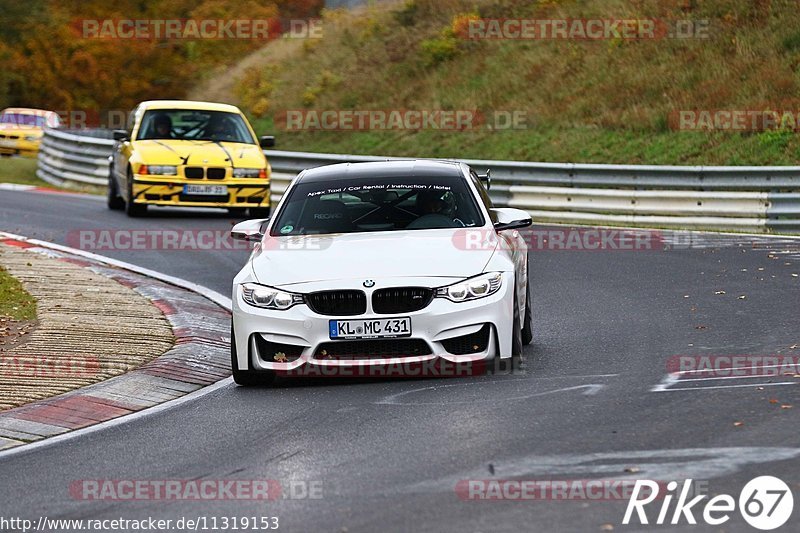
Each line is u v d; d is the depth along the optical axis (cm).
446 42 12119
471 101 10975
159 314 4116
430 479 2067
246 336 3025
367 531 1795
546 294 4516
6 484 2238
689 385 2778
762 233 6325
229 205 6994
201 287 4878
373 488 2034
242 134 7419
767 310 3869
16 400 2938
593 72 10669
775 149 8281
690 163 8550
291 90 12812
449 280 2966
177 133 7300
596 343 3462
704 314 3875
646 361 3136
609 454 2172
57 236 6303
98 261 5519
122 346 3562
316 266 3047
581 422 2442
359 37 13388
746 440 2225
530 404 2644
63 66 14112
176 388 3150
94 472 2294
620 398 2667
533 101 10575
